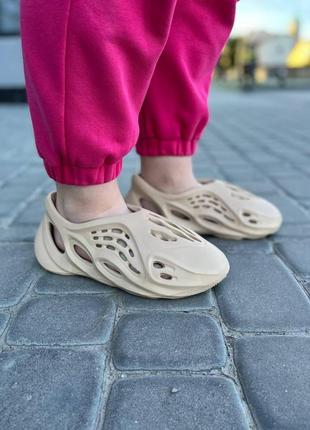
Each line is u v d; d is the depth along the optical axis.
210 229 1.06
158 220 0.86
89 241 0.84
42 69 0.69
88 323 0.73
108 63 0.68
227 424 0.52
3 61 5.40
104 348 0.66
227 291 0.83
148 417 0.53
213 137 3.24
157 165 1.02
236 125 4.00
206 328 0.71
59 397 0.56
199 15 0.89
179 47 0.88
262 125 3.96
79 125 0.71
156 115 0.95
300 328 0.71
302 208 1.37
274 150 2.57
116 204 0.86
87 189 0.82
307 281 0.88
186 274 0.78
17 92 5.62
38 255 0.92
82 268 0.87
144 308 0.77
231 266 0.94
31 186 1.72
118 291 0.83
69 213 0.86
